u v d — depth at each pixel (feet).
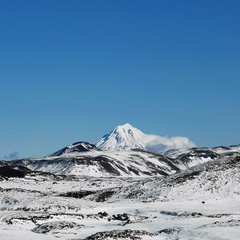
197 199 301.84
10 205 297.12
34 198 306.35
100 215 233.76
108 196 356.59
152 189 341.21
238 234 160.45
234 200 298.35
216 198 303.48
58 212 246.06
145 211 250.16
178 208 258.37
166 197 311.88
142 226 200.03
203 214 230.27
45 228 187.52
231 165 372.17
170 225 195.93
